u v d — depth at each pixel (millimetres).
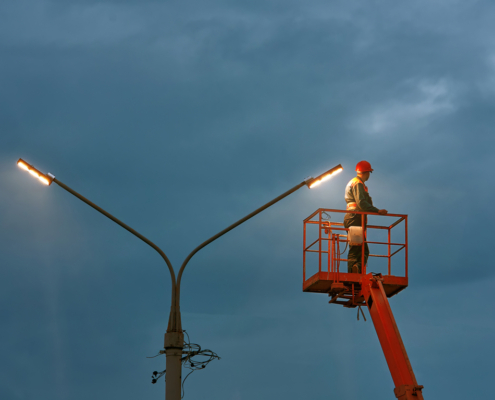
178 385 16016
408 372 17031
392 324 17734
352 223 20750
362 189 20922
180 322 16531
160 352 16719
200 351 17531
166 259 16969
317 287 20797
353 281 20078
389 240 20969
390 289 20984
